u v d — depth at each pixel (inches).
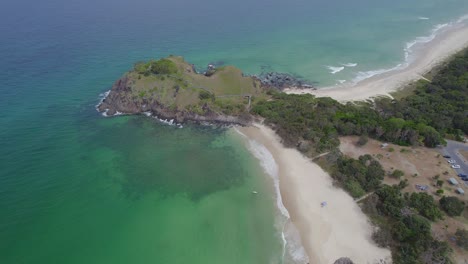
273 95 4945.9
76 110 4478.3
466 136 3816.4
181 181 3321.9
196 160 3634.4
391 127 3779.5
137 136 4037.9
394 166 3304.6
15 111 4328.3
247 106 4542.3
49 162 3472.0
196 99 4483.3
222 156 3698.3
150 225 2812.5
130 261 2493.8
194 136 4057.6
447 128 3895.2
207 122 4306.1
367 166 3282.5
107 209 2950.3
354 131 3853.3
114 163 3543.3
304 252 2534.5
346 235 2647.6
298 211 2898.6
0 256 2468.0
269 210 2945.4
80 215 2864.2
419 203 2753.4
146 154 3720.5
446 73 5442.9
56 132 3978.8
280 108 4409.5
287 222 2805.1
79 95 4859.7
